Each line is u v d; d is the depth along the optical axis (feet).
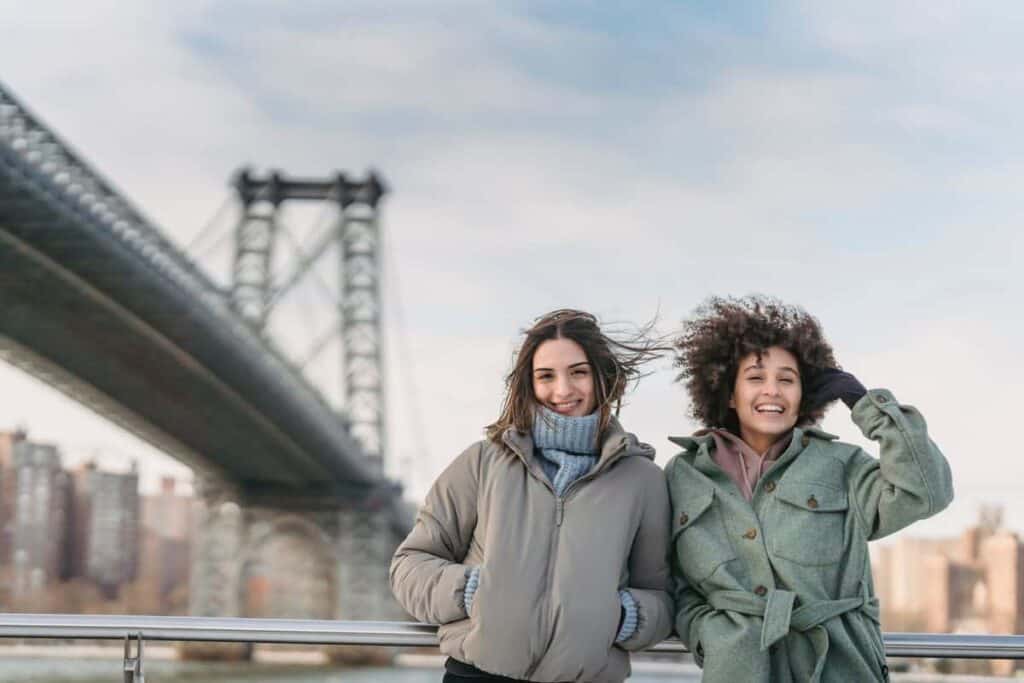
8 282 105.09
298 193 228.84
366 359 213.87
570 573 8.32
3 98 90.53
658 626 8.52
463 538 8.96
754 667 8.25
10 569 288.51
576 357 8.89
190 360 120.37
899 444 8.15
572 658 8.23
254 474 168.04
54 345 119.24
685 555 8.68
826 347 8.96
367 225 229.45
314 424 145.18
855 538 8.46
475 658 8.39
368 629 9.11
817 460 8.61
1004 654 9.19
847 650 8.22
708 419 9.27
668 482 8.93
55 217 97.09
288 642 9.11
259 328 132.77
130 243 104.99
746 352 8.89
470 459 8.93
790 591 8.32
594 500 8.52
